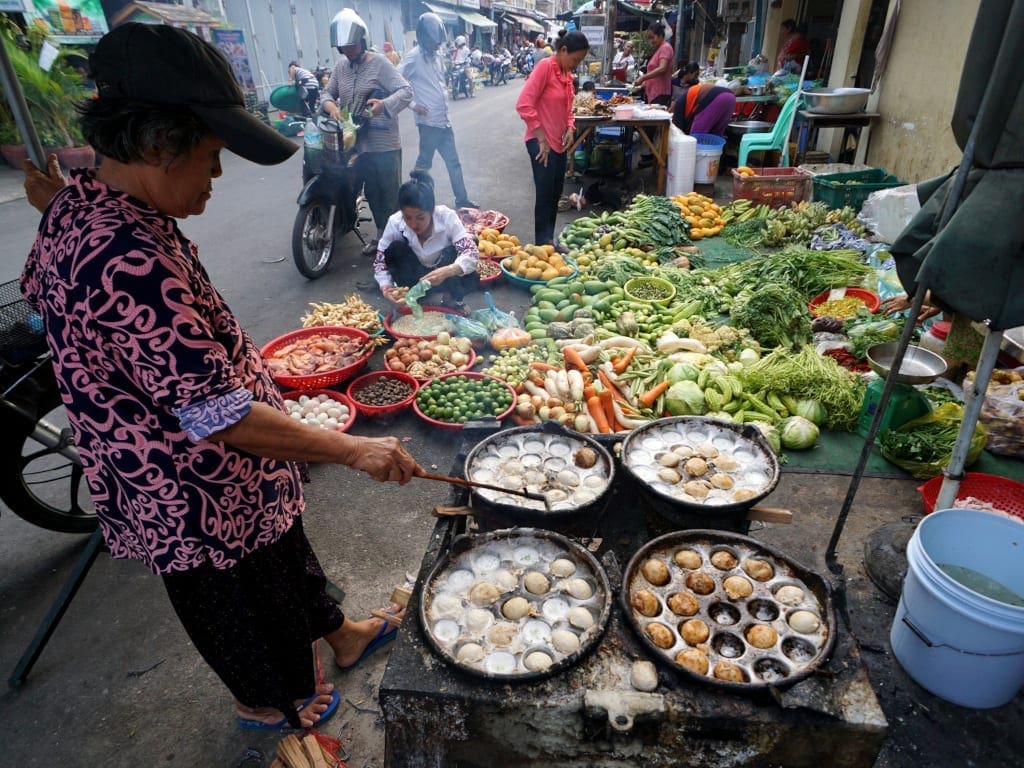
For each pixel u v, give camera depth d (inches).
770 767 62.1
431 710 62.3
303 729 81.3
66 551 111.7
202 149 49.4
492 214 259.1
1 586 104.2
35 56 370.9
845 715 57.6
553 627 67.9
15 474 100.7
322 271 223.5
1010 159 66.1
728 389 138.7
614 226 247.1
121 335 46.2
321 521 117.7
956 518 84.4
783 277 193.5
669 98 394.3
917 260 79.5
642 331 175.0
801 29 442.3
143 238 46.3
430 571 73.0
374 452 60.6
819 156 313.4
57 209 48.4
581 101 309.9
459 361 158.1
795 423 130.3
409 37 978.1
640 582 73.1
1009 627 71.4
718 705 59.0
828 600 67.9
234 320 58.5
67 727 83.0
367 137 219.0
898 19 268.1
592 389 141.3
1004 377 133.0
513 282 211.0
